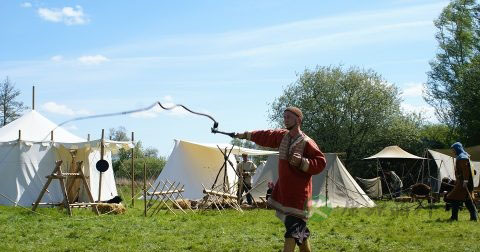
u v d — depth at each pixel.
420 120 48.56
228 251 8.98
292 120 6.70
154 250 9.05
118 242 9.99
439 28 46.59
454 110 44.81
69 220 13.86
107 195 22.34
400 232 11.72
